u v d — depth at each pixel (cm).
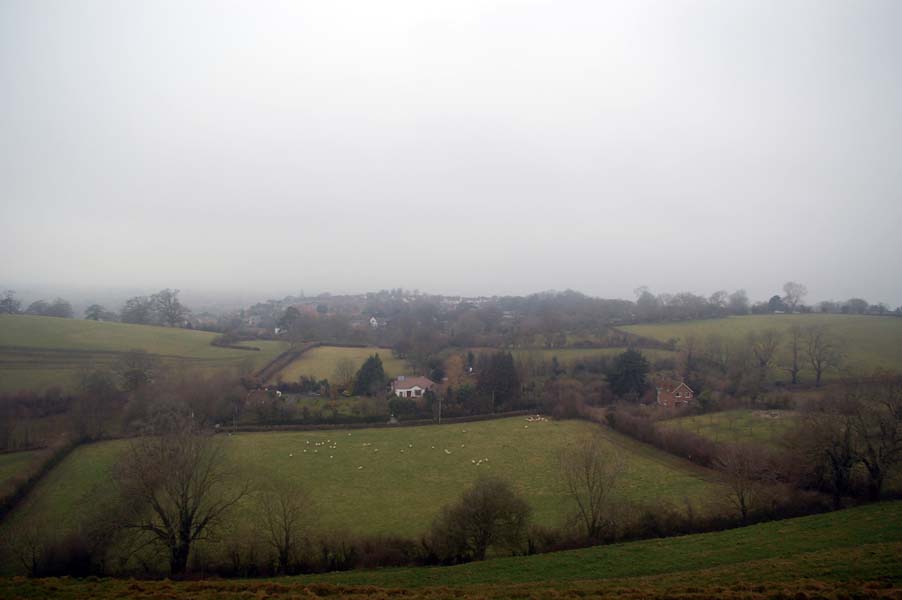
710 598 2058
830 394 5016
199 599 2192
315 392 7950
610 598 2133
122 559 2984
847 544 2673
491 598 2233
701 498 4069
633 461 5244
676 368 8631
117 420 6266
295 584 2467
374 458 5484
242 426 6575
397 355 10281
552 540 3253
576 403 7294
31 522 3647
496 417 7288
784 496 3534
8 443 5319
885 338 8675
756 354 8288
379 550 3103
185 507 3120
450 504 4109
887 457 3569
